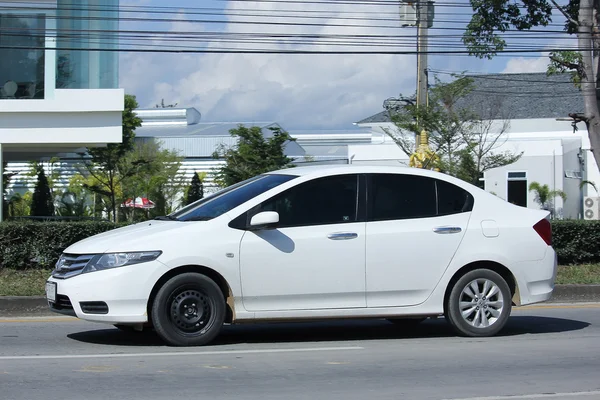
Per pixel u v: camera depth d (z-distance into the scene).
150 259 9.02
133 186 40.12
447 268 9.97
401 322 11.66
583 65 22.56
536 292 10.35
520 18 24.17
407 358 8.93
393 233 9.80
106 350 9.26
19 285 14.40
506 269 10.28
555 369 8.40
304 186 9.72
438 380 7.82
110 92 23.06
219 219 9.38
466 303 10.15
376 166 10.12
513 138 49.50
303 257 9.47
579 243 18.03
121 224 16.64
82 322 11.84
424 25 24.48
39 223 16.31
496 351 9.41
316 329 11.23
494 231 10.20
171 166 43.62
